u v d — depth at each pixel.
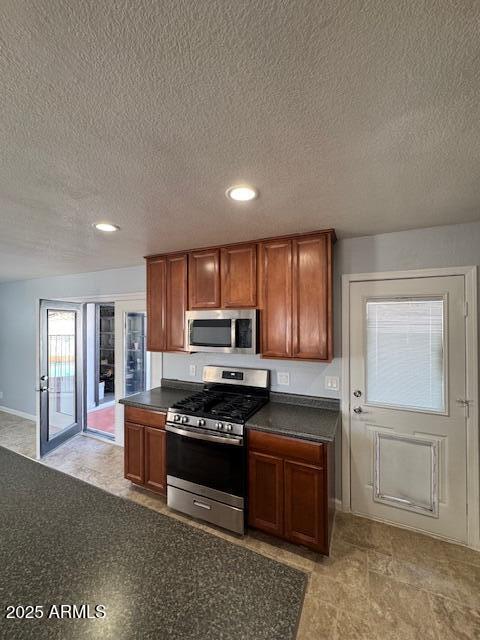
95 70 0.80
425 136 1.08
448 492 2.13
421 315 2.20
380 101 0.91
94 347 5.49
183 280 2.72
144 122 1.01
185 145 1.14
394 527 2.26
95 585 0.69
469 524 2.07
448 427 2.13
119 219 1.93
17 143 1.12
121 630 0.58
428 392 2.19
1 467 1.23
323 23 0.68
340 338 2.45
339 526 2.26
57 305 3.83
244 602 0.66
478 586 1.74
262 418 2.23
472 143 1.12
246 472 2.13
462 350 2.09
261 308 2.38
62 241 2.45
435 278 2.16
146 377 3.73
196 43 0.73
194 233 2.22
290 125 1.02
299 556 1.96
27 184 1.46
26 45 0.72
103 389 5.73
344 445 2.43
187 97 0.89
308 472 1.92
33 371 4.78
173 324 2.78
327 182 1.44
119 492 2.71
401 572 1.84
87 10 0.65
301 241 2.23
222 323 2.48
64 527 0.88
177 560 0.77
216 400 2.59
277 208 1.76
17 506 0.98
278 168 1.31
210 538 0.85
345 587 1.73
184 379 3.16
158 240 2.40
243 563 0.77
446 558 1.96
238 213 1.83
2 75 0.81
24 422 4.68
